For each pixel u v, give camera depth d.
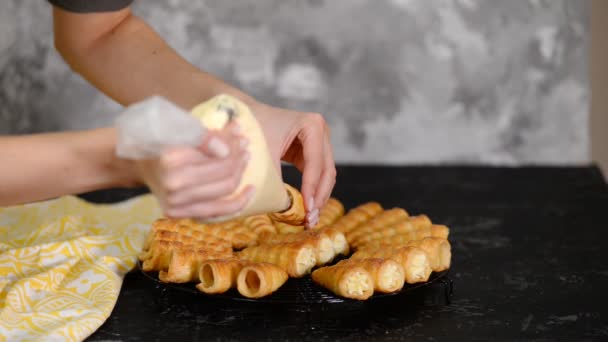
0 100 2.60
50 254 1.31
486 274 1.29
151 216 1.60
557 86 2.57
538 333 1.05
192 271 1.13
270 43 2.58
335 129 2.64
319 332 1.05
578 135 2.60
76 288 1.19
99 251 1.35
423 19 2.54
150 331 1.06
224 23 2.58
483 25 2.54
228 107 0.82
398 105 2.61
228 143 0.78
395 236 1.29
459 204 1.77
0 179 0.83
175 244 1.20
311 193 1.09
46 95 2.60
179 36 2.59
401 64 2.58
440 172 2.10
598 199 1.78
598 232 1.53
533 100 2.58
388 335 1.04
